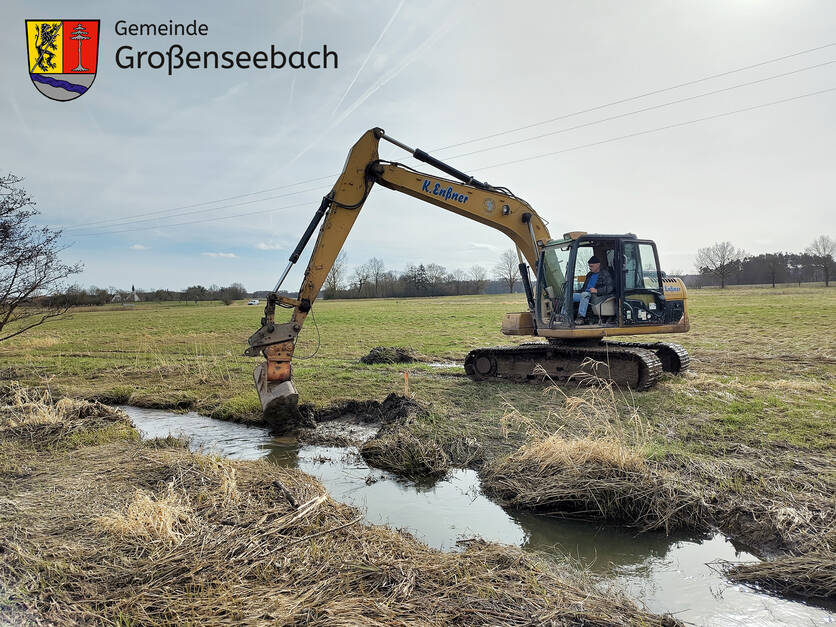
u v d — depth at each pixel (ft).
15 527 14.26
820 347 52.39
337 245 31.99
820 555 13.83
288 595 11.40
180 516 14.94
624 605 11.82
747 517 16.16
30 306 30.99
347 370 45.83
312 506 15.89
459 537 16.35
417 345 65.26
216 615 10.66
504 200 37.29
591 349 35.27
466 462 22.22
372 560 12.98
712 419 25.77
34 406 28.81
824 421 24.76
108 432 26.22
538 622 10.66
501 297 264.93
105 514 15.17
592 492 17.90
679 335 68.44
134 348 70.03
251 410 32.04
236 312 174.19
